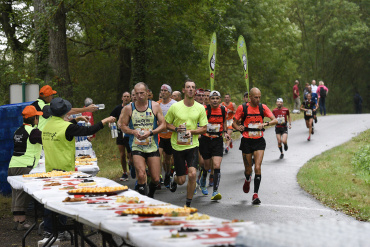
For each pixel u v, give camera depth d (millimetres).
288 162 21594
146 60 36250
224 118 14305
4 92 23719
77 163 12031
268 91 65438
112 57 39875
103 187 7715
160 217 5527
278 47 62875
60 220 9531
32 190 7922
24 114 11430
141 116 11328
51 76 25875
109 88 40531
